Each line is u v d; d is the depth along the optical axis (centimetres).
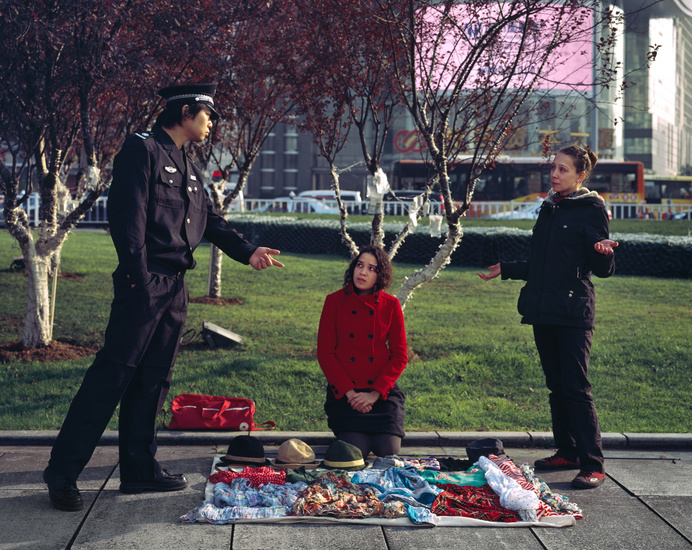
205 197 430
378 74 702
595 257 445
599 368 749
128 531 354
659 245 1496
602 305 1136
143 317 384
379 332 483
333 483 402
